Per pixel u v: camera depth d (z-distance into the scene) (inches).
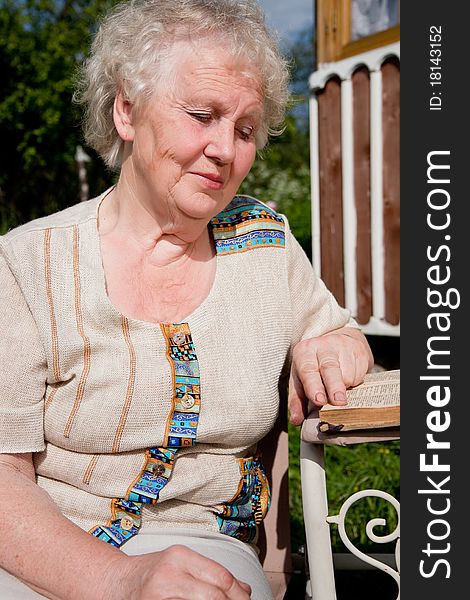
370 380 63.2
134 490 58.2
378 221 174.7
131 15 60.2
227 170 59.3
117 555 50.2
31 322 58.0
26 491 54.3
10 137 386.6
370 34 175.6
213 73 56.6
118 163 64.9
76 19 424.8
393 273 173.2
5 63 379.9
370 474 116.6
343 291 188.1
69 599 49.3
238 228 65.7
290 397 63.3
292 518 106.7
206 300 61.9
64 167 405.4
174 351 59.3
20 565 51.0
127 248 61.9
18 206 404.8
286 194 462.3
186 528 60.4
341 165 185.6
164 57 57.2
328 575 56.4
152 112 57.7
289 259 67.0
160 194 59.2
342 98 181.3
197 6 58.7
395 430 53.4
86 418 57.7
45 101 372.2
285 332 64.1
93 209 63.1
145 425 58.3
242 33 58.1
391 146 171.0
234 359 61.0
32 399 57.4
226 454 61.7
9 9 405.4
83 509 58.7
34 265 58.3
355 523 103.4
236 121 58.2
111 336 58.7
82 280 58.7
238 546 61.6
